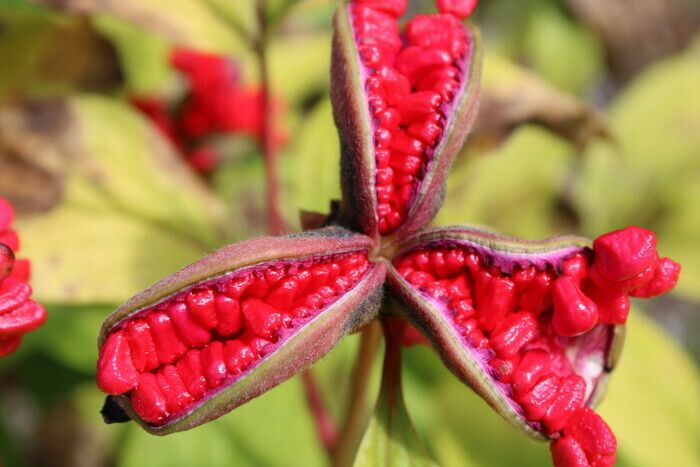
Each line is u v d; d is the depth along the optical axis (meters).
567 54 0.54
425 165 0.28
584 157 0.42
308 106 0.44
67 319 0.37
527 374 0.27
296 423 0.36
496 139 0.36
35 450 0.46
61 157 0.34
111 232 0.34
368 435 0.29
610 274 0.27
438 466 0.29
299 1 0.34
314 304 0.27
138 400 0.27
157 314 0.27
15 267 0.28
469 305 0.28
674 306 0.59
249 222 0.42
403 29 0.30
